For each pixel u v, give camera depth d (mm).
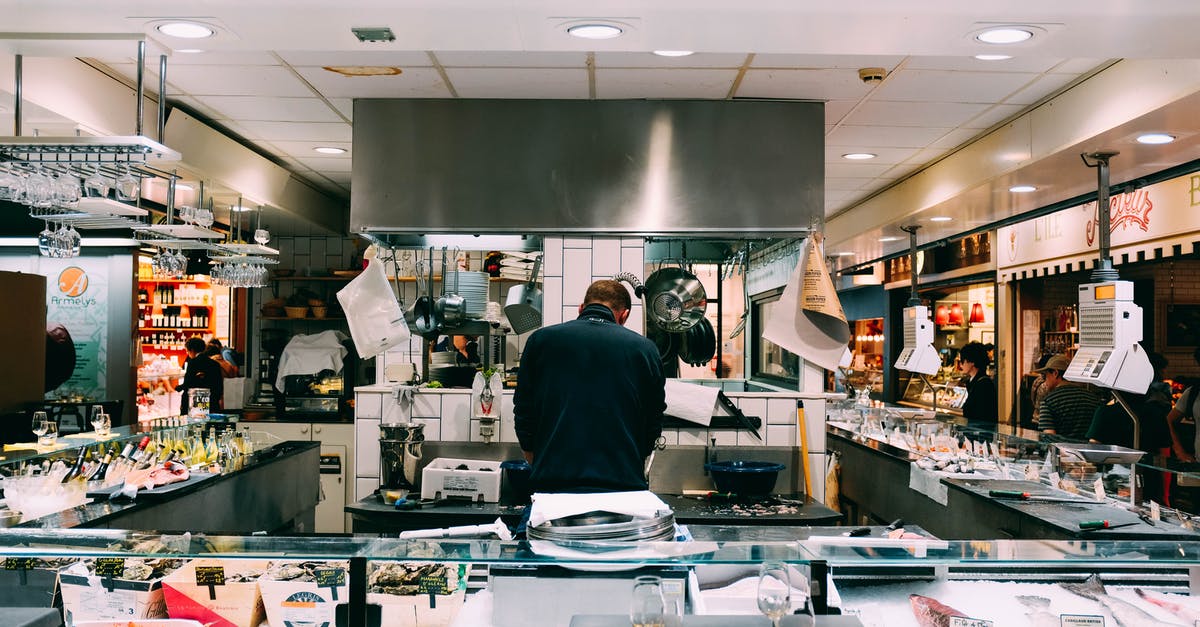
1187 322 6941
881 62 3812
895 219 6504
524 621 1863
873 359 11719
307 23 2789
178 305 8766
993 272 7785
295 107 4598
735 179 4504
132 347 6746
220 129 5062
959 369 9125
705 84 4223
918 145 5348
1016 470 4531
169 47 3053
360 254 8016
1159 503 3535
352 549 1858
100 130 3896
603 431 2715
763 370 6727
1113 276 4270
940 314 9602
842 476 6375
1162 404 5199
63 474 3547
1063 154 4273
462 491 3938
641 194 4500
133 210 3891
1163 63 3400
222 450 4527
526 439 2914
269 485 4551
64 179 3451
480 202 4508
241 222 6965
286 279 7961
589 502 2049
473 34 2898
